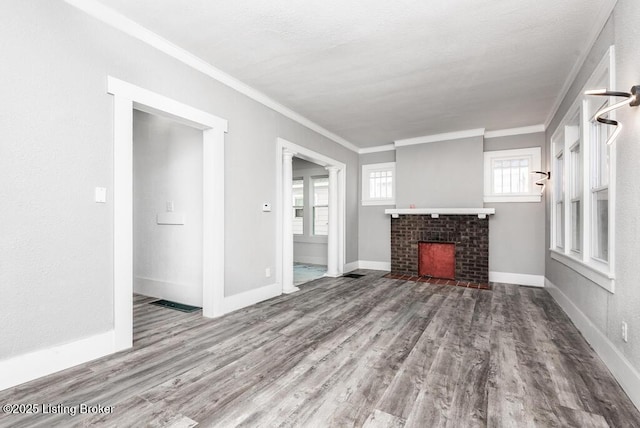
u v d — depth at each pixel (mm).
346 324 3029
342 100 3980
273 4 2203
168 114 2766
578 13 2258
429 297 4098
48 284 1998
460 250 5191
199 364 2174
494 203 5219
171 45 2723
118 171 2355
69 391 1813
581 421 1568
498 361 2236
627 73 1891
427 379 1982
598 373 2064
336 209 5633
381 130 5289
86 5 2170
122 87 2383
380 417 1596
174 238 3795
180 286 3744
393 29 2479
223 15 2334
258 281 3832
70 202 2100
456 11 2250
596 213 2660
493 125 4969
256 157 3781
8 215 1830
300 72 3246
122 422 1544
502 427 1518
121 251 2377
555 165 4109
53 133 2016
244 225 3609
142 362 2195
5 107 1814
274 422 1553
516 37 2564
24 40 1890
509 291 4445
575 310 3002
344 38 2615
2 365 1812
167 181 3850
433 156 5562
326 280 5242
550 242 4316
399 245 5750
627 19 1888
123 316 2395
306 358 2281
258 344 2531
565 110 3533
